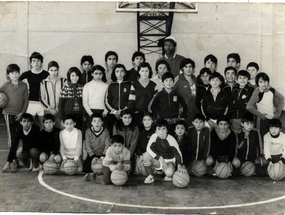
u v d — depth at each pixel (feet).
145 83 17.11
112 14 17.37
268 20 17.31
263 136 16.96
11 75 17.17
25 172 16.51
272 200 13.78
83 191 14.35
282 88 17.25
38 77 17.22
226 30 17.33
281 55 17.26
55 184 15.07
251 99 17.07
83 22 17.38
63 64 17.26
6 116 17.13
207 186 15.14
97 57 17.31
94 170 15.74
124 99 16.96
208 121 16.69
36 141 16.67
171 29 17.38
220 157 16.56
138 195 14.03
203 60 17.29
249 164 16.48
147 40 17.58
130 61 17.31
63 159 16.34
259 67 17.29
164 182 15.58
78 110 16.94
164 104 16.99
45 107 17.16
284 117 19.94
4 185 14.88
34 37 17.29
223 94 17.03
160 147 16.05
